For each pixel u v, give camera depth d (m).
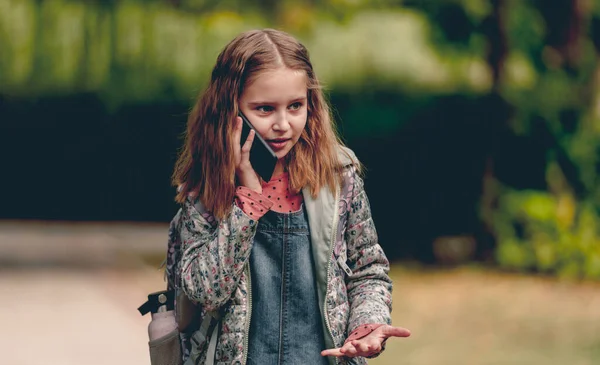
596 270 15.80
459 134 17.64
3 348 8.86
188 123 3.46
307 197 3.38
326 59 17.58
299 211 3.38
